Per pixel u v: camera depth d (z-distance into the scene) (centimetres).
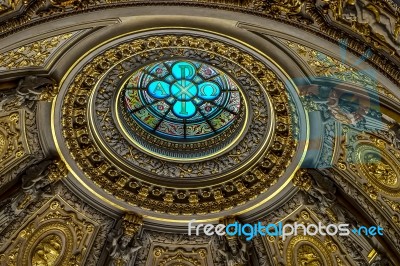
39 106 1499
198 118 1848
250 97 1612
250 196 1688
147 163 1741
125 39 1320
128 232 1681
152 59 1466
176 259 1797
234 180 1717
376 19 1070
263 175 1672
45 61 1322
